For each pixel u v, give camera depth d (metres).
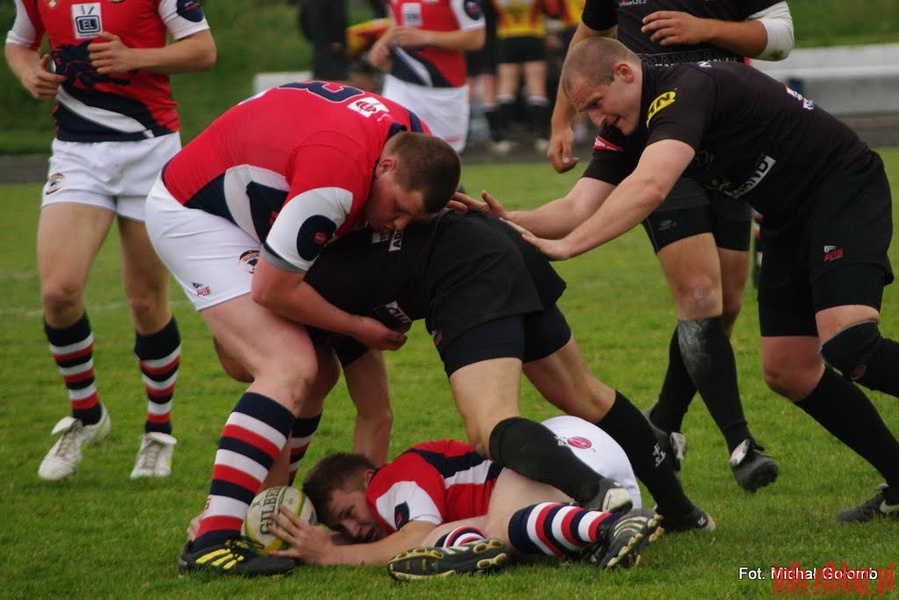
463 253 14.65
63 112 20.61
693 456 20.67
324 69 53.00
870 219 15.43
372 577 14.00
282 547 15.04
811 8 95.12
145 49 20.42
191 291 15.60
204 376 28.08
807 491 18.27
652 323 31.12
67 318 19.91
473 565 13.59
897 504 15.87
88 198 20.22
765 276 16.56
